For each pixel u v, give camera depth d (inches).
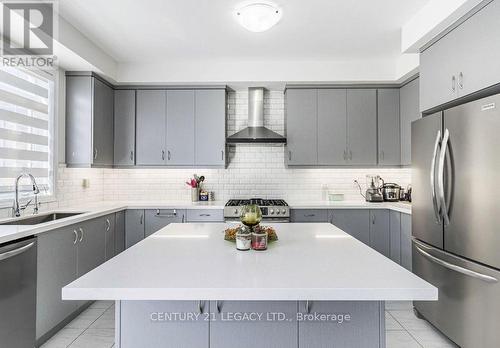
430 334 98.5
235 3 100.0
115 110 158.2
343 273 48.1
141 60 150.7
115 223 138.2
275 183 172.6
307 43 131.6
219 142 159.5
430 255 95.7
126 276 46.8
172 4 100.8
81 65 130.4
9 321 76.1
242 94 172.4
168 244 67.4
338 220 149.8
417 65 133.6
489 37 77.9
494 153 73.6
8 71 105.3
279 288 41.9
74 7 102.3
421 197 103.3
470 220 80.7
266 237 63.1
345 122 159.5
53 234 94.5
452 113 87.0
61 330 100.3
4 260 74.4
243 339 55.9
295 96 159.6
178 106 159.5
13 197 107.1
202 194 167.3
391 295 41.7
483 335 77.5
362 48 136.9
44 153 123.8
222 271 49.0
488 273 75.5
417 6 101.2
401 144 157.4
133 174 171.0
